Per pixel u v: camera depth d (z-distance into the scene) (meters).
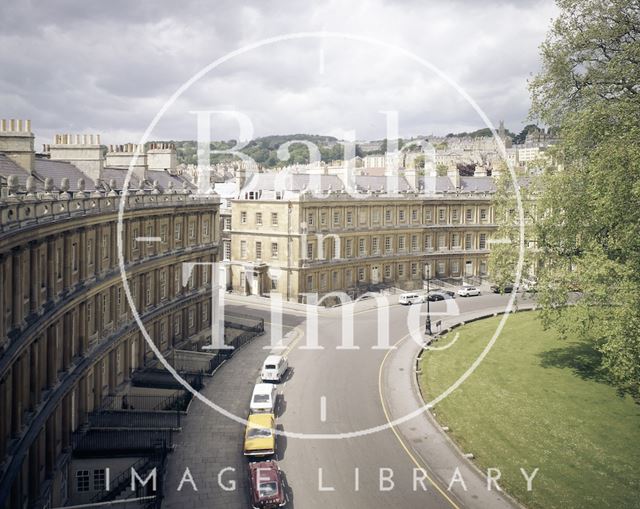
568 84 51.31
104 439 37.94
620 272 39.22
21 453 27.22
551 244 51.22
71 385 35.41
